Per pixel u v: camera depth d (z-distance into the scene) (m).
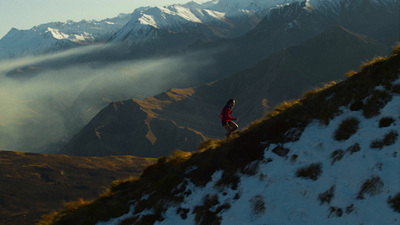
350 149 10.23
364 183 9.02
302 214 9.48
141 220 12.97
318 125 11.98
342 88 12.51
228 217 10.79
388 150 9.44
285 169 11.12
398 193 8.29
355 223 8.45
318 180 10.07
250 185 11.40
